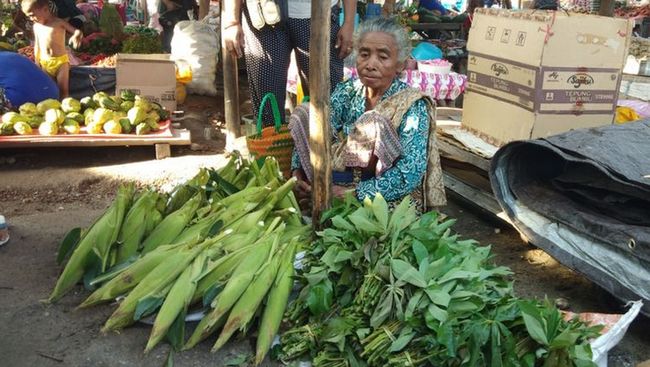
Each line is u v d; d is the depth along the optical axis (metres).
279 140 3.47
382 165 2.87
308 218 3.21
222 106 6.68
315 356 2.29
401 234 2.48
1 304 2.67
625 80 6.31
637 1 15.27
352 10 3.83
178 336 2.35
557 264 3.33
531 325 2.06
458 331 2.11
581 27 3.40
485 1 12.58
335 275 2.47
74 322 2.55
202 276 2.46
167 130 5.10
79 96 6.27
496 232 3.75
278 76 4.04
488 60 3.86
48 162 4.80
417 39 8.14
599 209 2.89
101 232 2.79
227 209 2.97
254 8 3.85
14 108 5.35
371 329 2.23
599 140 2.91
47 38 5.90
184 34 6.86
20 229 3.49
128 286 2.57
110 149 5.09
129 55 6.46
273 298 2.43
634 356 2.51
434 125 3.00
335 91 3.23
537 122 3.49
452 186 4.09
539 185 3.21
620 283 2.61
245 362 2.32
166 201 3.13
